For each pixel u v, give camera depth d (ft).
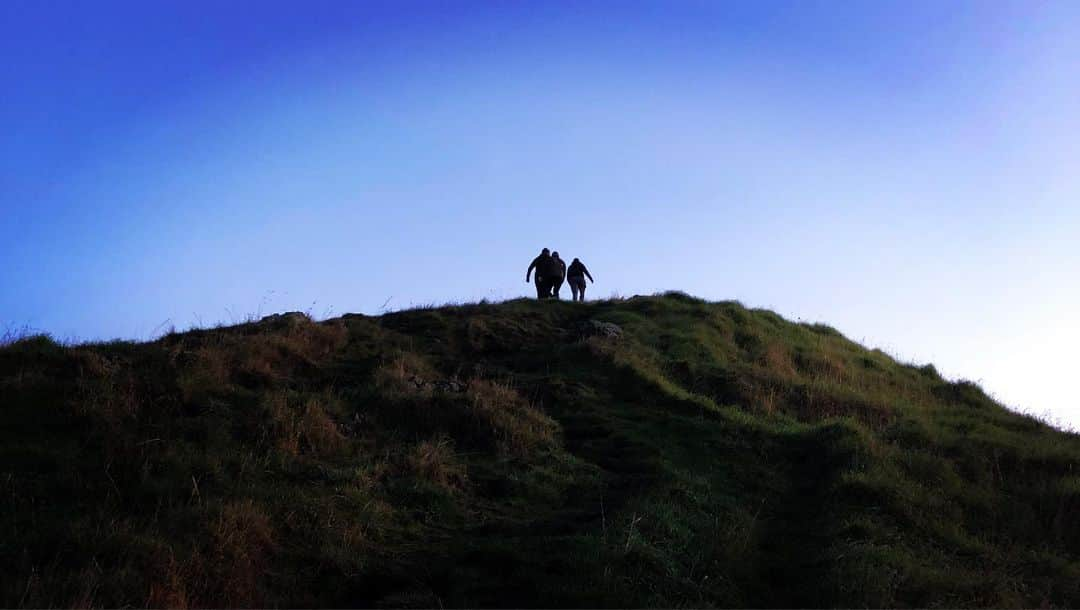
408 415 44.88
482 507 37.68
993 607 30.30
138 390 42.42
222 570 29.43
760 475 42.73
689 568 32.35
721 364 60.64
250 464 37.06
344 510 35.06
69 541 29.14
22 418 39.11
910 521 37.22
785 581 32.71
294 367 50.70
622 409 50.60
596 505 37.88
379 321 64.03
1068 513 39.40
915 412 56.90
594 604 29.01
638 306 73.36
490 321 64.49
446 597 29.86
